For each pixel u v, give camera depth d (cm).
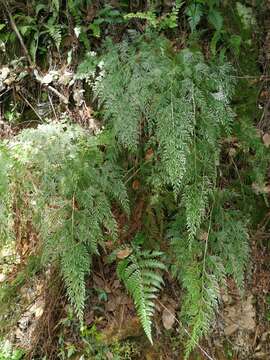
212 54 142
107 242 137
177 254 132
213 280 128
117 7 145
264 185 142
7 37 152
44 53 151
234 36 142
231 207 141
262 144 138
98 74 143
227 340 136
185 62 128
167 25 141
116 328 134
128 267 129
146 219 138
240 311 138
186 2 142
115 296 138
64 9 147
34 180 127
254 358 135
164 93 123
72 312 135
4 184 124
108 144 131
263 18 147
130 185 138
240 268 129
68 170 125
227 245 131
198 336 124
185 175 125
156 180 131
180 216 135
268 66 145
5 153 127
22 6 151
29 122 153
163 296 137
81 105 146
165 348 134
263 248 142
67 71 148
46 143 128
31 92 153
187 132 121
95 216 123
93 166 127
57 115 150
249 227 142
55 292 137
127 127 125
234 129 140
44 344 134
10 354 134
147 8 144
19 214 133
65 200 124
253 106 144
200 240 133
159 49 132
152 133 133
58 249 121
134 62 128
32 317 138
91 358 132
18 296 139
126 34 145
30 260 137
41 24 150
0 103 154
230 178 143
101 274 138
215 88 129
